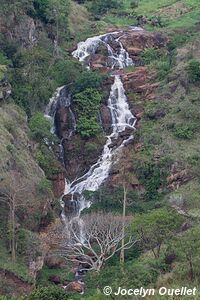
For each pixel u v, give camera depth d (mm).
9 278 48781
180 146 69312
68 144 73250
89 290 48531
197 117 72500
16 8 78750
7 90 69250
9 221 52969
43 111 74000
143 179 67375
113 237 53812
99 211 60656
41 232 58750
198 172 65312
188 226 51594
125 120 77125
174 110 74500
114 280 41469
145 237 50312
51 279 53156
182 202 60625
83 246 54875
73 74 77000
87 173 71188
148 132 72625
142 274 41281
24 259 51312
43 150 68250
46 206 59938
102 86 78438
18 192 56188
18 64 76062
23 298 40938
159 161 67438
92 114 74812
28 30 79688
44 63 78438
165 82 79625
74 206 66438
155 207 62062
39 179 62125
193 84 77812
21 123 68062
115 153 71625
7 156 58562
